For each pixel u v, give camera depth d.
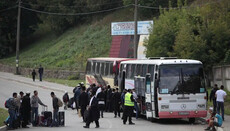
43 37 121.12
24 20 122.94
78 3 111.31
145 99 37.19
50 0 115.25
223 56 51.94
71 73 86.06
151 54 55.22
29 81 82.44
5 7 119.56
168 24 55.75
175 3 91.31
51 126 32.81
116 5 107.38
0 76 93.12
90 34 101.62
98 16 109.12
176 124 34.31
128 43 77.00
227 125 31.22
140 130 29.91
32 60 103.56
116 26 76.88
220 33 51.62
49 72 92.00
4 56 120.69
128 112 34.16
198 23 53.81
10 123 31.00
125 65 44.47
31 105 33.31
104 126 32.81
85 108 35.47
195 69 34.41
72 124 34.53
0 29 120.12
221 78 49.62
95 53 91.12
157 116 34.44
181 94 33.84
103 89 43.69
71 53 97.00
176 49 50.91
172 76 34.09
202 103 34.09
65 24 114.81
